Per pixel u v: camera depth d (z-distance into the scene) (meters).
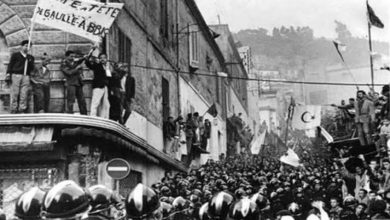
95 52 16.05
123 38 18.80
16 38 16.00
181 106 28.94
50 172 14.51
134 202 3.93
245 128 54.44
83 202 3.69
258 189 16.67
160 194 14.77
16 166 14.52
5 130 13.94
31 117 13.82
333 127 31.62
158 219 4.14
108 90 16.06
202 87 36.03
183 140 26.67
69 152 14.64
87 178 14.54
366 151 23.52
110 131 14.55
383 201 11.53
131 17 19.95
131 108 19.20
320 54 85.31
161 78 24.98
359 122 21.89
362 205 12.14
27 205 3.85
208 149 36.66
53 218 3.59
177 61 28.48
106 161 15.44
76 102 15.79
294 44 89.81
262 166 29.56
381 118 20.44
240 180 17.72
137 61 20.78
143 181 20.03
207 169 24.12
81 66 15.62
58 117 13.83
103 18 14.27
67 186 3.69
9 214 14.32
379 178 16.56
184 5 30.97
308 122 29.23
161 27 25.48
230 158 39.38
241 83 58.09
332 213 12.65
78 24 14.20
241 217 3.84
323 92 81.19
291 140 54.00
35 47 15.95
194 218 7.27
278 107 86.06
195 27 33.28
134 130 19.61
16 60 14.75
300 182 19.50
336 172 21.31
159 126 24.09
